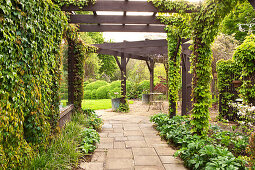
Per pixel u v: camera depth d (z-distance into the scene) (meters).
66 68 5.61
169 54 5.52
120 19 4.57
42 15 2.54
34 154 2.27
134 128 5.16
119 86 13.30
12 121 1.84
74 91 5.59
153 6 3.86
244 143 2.96
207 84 3.48
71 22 4.51
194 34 3.52
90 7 3.83
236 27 11.27
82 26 5.22
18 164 1.88
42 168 2.12
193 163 2.47
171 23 4.65
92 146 3.34
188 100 7.33
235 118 5.69
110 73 22.80
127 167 2.68
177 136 3.58
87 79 16.78
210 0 3.09
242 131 4.18
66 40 5.04
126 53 8.45
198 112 3.48
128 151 3.33
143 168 2.65
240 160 2.21
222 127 4.93
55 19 3.06
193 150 2.69
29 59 2.20
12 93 1.84
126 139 4.09
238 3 2.81
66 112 4.31
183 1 3.57
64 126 4.00
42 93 2.58
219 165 2.15
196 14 3.46
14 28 1.87
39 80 2.47
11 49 1.80
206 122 3.47
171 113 5.51
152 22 4.60
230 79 5.81
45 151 2.64
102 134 4.53
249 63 4.20
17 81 1.89
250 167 2.14
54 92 3.15
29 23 2.18
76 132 3.68
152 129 5.04
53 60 3.02
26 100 2.10
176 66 5.50
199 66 3.49
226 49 8.91
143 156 3.10
